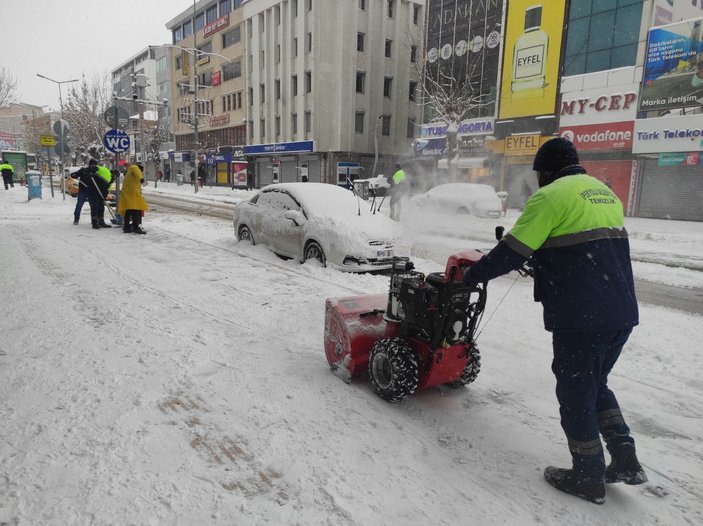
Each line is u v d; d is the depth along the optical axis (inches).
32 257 323.6
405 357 132.5
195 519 88.5
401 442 118.1
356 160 1589.6
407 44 1617.9
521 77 1023.0
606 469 104.3
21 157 1502.2
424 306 129.1
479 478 106.2
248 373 152.8
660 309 268.2
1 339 174.6
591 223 95.7
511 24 1026.7
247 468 104.2
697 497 102.7
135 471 101.3
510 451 117.6
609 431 104.3
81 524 86.1
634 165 876.0
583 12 914.1
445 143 1204.5
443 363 134.2
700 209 815.1
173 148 2573.8
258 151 1765.5
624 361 182.1
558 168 104.7
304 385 146.4
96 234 442.0
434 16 1256.2
